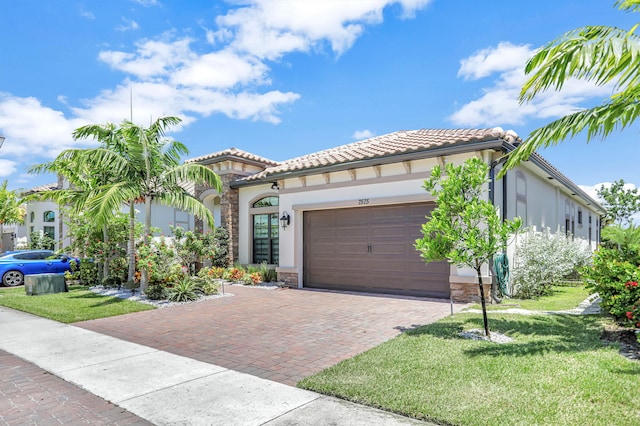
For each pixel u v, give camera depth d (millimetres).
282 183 15117
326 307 10375
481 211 6820
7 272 16562
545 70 5996
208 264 17750
